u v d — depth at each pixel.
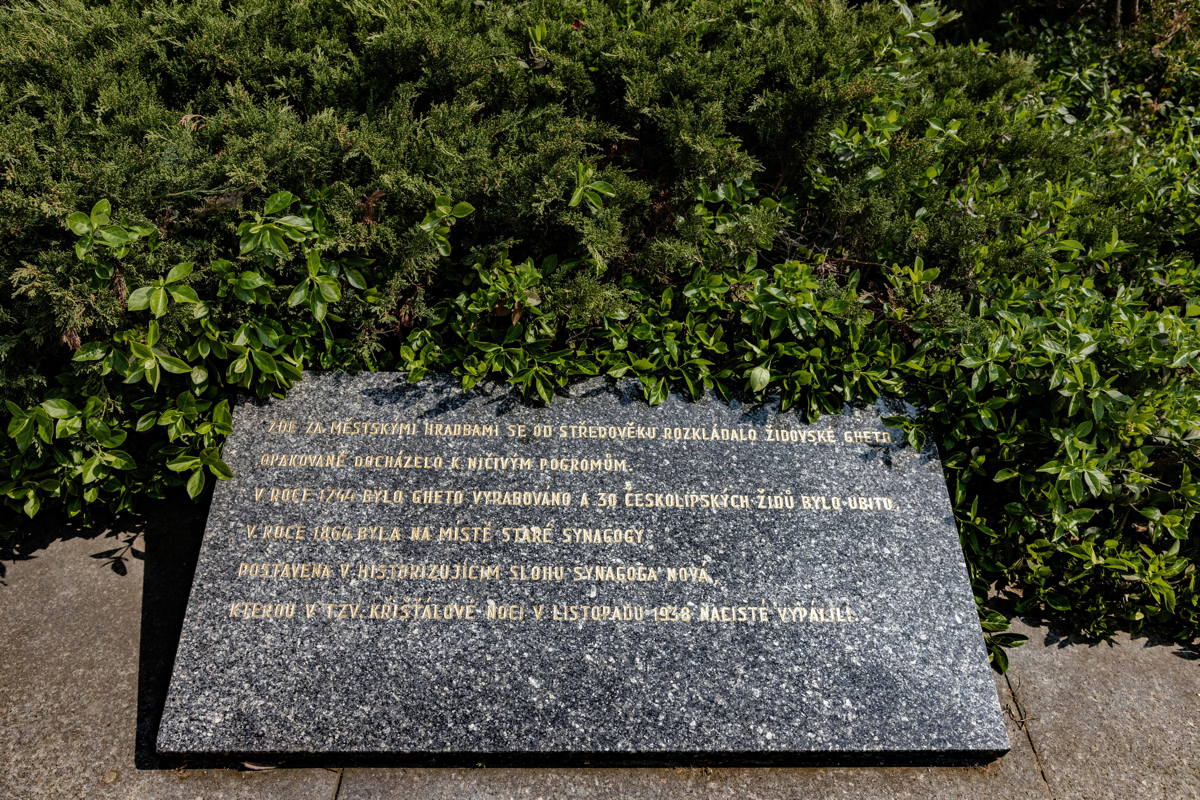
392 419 3.48
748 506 3.36
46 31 3.85
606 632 3.08
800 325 3.57
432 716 2.91
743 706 2.97
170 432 3.35
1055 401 3.47
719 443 3.50
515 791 2.89
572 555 3.22
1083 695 3.27
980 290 3.72
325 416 3.48
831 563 3.26
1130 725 3.17
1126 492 3.51
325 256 3.52
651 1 4.71
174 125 3.66
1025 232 3.97
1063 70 5.57
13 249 3.25
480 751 2.87
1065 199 4.12
